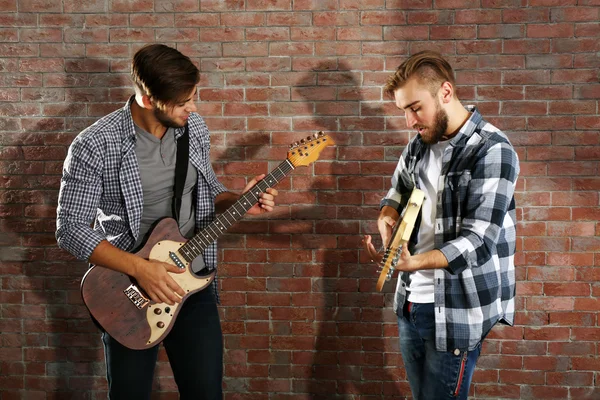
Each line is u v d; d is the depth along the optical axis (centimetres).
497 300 212
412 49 292
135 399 221
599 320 295
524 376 300
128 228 222
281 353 309
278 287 306
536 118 290
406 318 224
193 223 238
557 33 287
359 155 299
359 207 301
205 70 299
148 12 298
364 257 303
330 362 307
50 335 312
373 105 296
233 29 297
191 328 225
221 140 302
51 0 299
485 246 195
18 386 314
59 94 303
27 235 308
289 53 296
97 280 213
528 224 295
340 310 305
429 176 218
